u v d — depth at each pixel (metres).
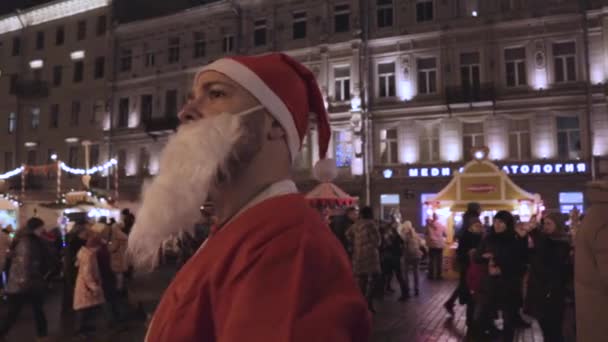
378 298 10.33
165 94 27.42
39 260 6.86
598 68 19.48
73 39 30.89
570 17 19.88
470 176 13.82
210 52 26.16
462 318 8.18
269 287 0.74
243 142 0.88
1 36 33.31
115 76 29.06
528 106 20.33
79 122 30.08
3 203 16.02
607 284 2.66
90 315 7.27
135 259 0.88
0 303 9.49
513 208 13.23
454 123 21.36
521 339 6.77
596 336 2.72
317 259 0.77
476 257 5.64
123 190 27.64
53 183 30.03
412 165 21.81
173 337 0.83
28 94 31.36
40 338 6.80
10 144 31.91
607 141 19.11
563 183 19.56
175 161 0.86
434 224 13.69
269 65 1.00
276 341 0.68
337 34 23.41
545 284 4.84
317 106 1.15
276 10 24.73
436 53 21.86
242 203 0.91
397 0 22.66
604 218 2.74
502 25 20.78
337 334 0.70
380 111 22.53
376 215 22.14
